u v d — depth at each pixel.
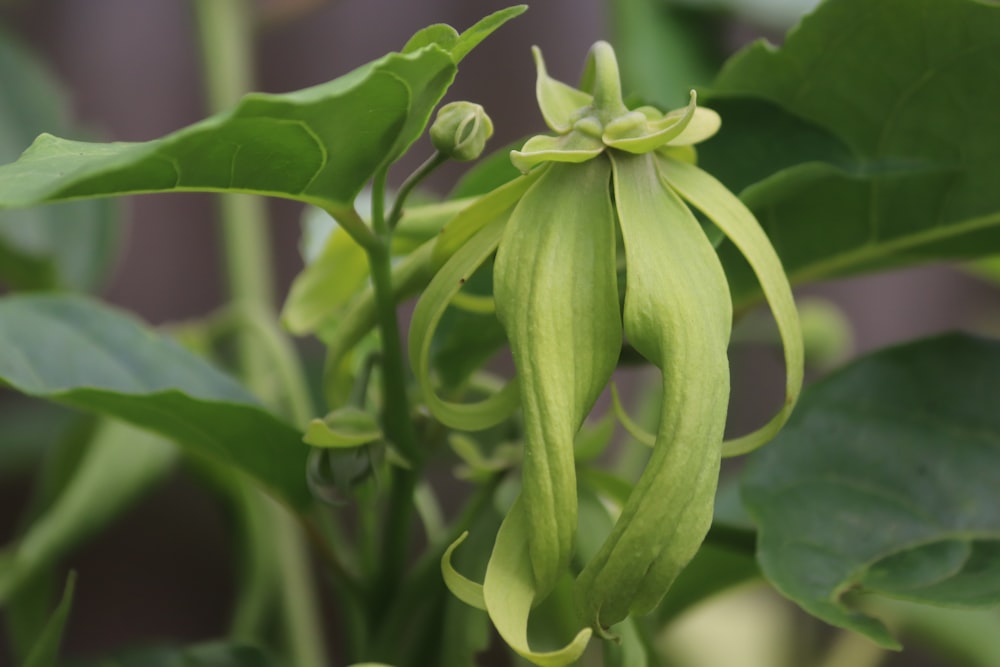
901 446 0.47
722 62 0.65
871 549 0.45
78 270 0.66
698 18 0.65
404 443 0.44
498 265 0.38
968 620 0.61
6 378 0.45
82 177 0.36
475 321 0.44
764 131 0.46
